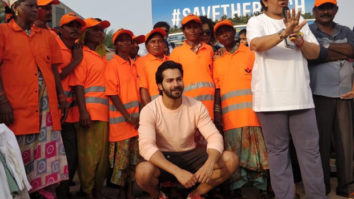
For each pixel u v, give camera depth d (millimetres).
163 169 3186
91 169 3869
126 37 4125
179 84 3279
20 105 3176
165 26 5547
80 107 3811
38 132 3270
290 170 3449
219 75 4020
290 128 3434
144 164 3264
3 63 3174
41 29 3447
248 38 3457
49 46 3490
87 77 3924
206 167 3121
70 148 3916
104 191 4461
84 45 4203
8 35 3176
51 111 3385
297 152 3424
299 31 3262
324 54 3639
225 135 3918
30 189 3217
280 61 3320
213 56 4164
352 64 4219
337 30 3945
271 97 3322
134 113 4020
